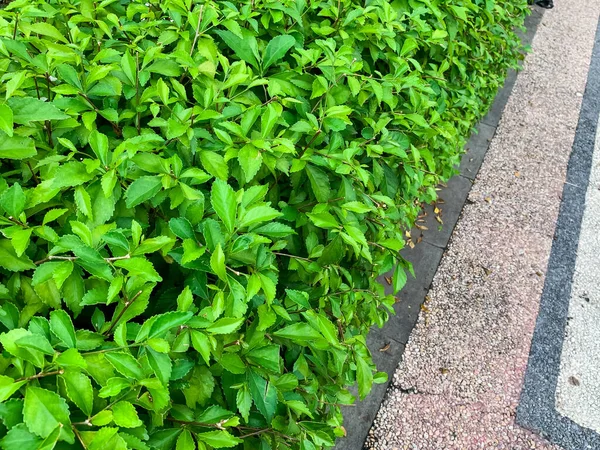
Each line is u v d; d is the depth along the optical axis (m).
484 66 3.88
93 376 0.99
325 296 1.79
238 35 1.70
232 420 1.13
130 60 1.51
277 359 1.32
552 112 5.52
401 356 3.07
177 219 1.23
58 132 1.42
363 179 1.63
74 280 1.13
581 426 2.85
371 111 2.07
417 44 2.34
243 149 1.40
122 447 0.86
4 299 1.13
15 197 1.08
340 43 2.09
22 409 0.88
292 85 1.79
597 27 7.53
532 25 7.22
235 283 1.18
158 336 1.02
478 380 3.00
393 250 1.94
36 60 1.42
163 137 1.53
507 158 4.79
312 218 1.54
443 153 3.20
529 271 3.72
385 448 2.65
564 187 4.55
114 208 1.28
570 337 3.31
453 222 4.03
